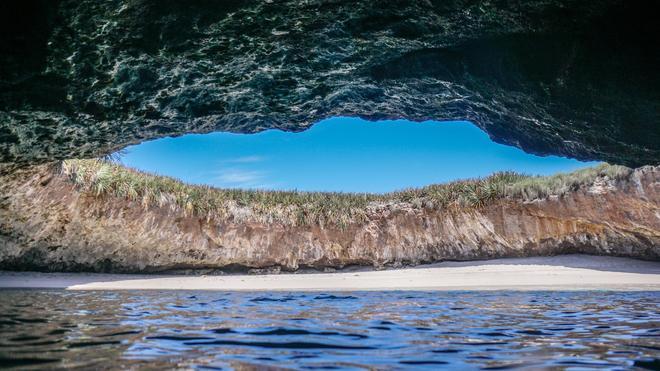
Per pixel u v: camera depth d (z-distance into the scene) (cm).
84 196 1669
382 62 747
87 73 668
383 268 1905
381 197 2094
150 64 683
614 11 559
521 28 625
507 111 830
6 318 601
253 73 748
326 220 1952
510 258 1875
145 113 812
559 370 340
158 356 375
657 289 1173
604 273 1605
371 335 478
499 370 339
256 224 1894
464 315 648
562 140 861
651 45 579
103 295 1016
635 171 1730
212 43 651
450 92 827
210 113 853
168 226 1783
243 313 669
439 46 694
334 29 651
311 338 461
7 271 1566
